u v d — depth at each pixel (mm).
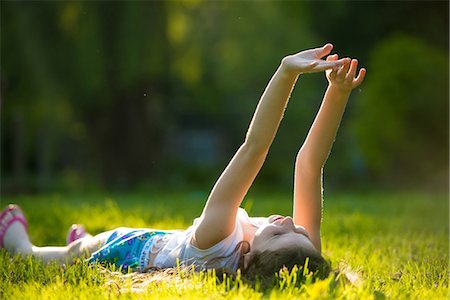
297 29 39844
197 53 36594
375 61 30953
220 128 52000
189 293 5648
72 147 46125
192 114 55062
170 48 33719
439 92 29891
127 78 32156
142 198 21469
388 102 30016
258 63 39000
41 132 33375
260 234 6465
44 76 31891
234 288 5719
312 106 40250
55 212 14438
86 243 7719
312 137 6949
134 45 31500
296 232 6465
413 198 22234
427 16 40094
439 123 29812
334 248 9242
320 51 6414
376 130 30094
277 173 38125
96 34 31562
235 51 38781
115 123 35031
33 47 31609
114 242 7352
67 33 31781
